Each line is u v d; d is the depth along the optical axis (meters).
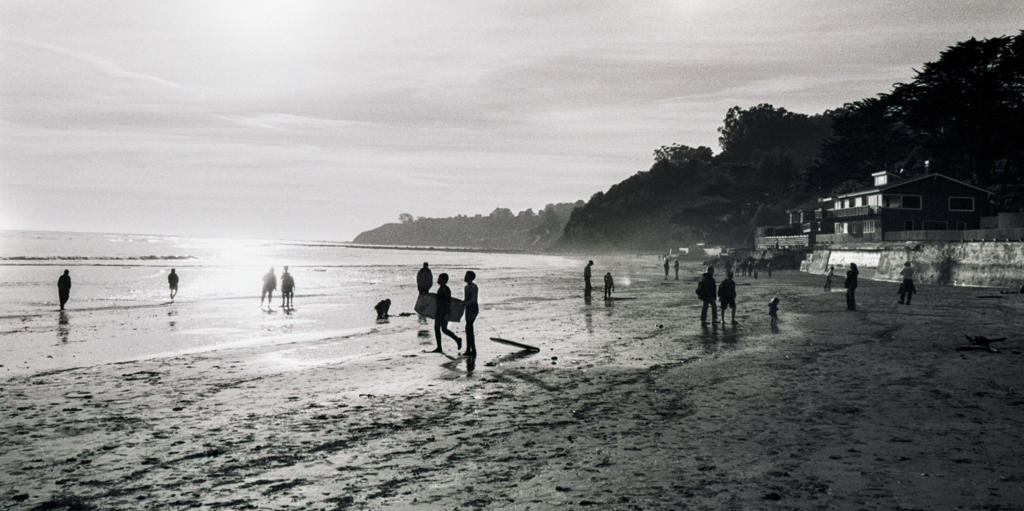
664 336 18.81
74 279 56.41
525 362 14.38
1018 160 69.62
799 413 9.23
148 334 20.83
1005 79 69.62
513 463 7.09
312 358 15.47
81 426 9.04
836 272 61.09
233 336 20.19
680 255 140.62
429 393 11.15
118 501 6.04
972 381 11.39
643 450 7.50
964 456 6.98
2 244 166.12
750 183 145.75
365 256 176.25
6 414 9.80
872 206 61.84
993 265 39.78
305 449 7.80
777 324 21.55
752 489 6.05
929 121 74.31
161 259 106.25
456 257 187.88
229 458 7.45
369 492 6.21
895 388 10.88
